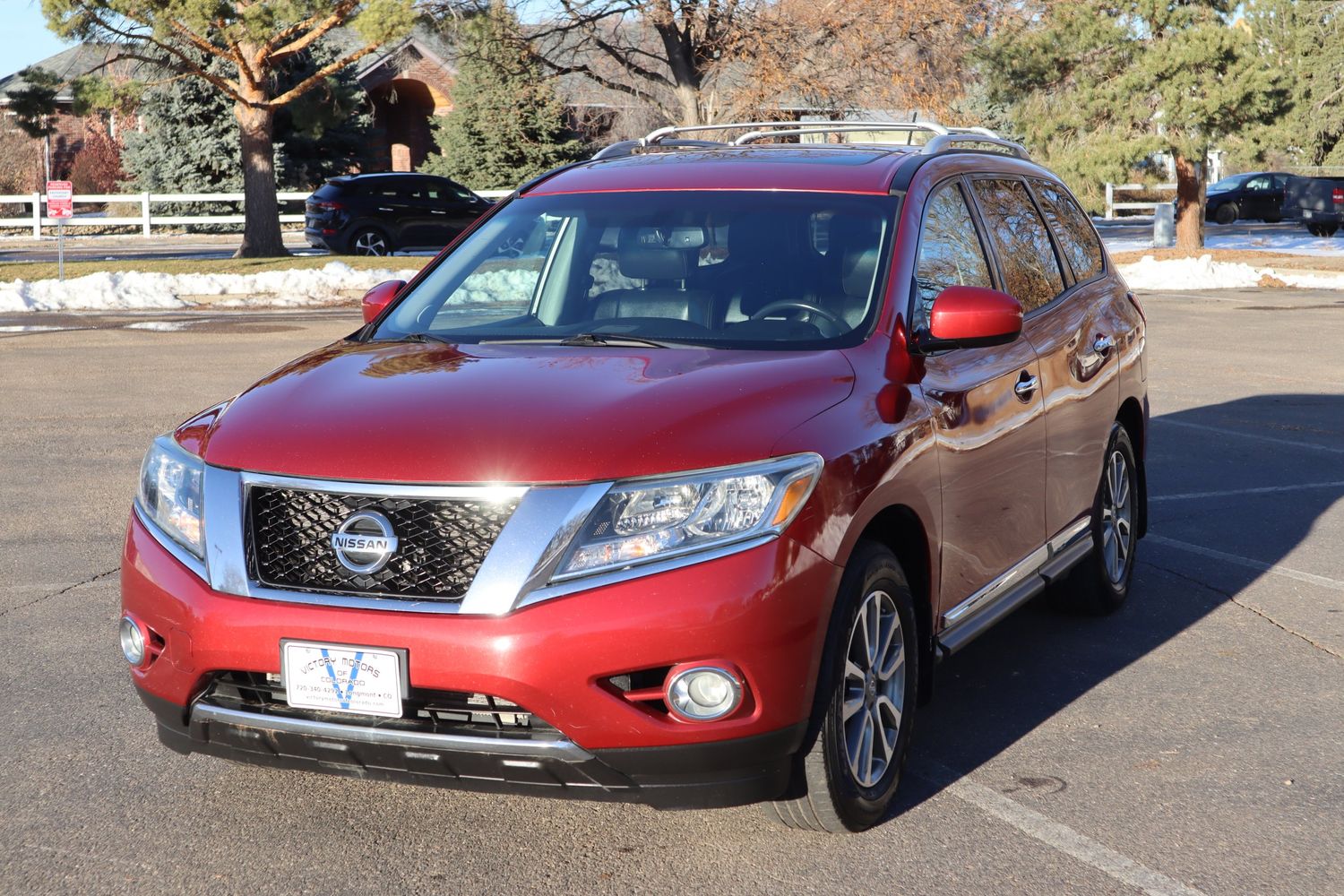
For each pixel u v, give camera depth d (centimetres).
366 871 376
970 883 369
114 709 499
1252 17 3083
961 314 423
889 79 2934
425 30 2777
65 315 1991
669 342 433
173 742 389
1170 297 2338
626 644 340
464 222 3061
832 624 369
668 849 390
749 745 351
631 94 3244
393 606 348
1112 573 626
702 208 489
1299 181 3806
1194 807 418
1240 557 724
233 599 361
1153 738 475
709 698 347
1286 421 1130
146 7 2375
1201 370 1434
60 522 780
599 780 349
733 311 446
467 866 379
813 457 366
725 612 343
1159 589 669
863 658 394
